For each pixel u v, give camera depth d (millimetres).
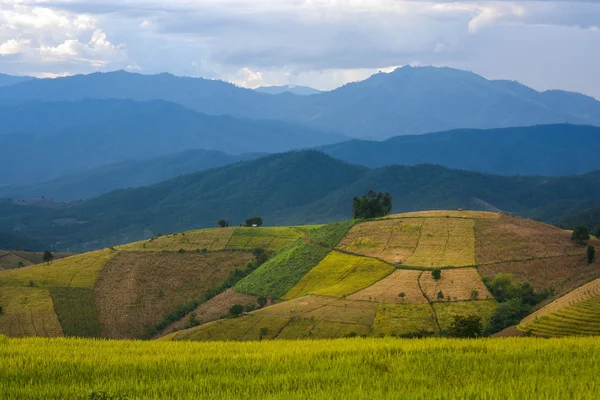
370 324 102562
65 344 47812
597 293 85250
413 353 39719
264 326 106438
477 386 28641
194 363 36781
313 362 36781
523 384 29172
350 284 131625
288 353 40500
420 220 175250
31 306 148750
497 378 31359
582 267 121688
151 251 190500
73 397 28938
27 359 37281
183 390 29906
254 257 183375
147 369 35250
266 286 148500
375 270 139625
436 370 33938
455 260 138625
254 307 136250
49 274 171500
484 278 123125
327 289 129750
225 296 154125
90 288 163875
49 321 142625
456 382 30609
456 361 36531
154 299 161125
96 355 40156
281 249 185000
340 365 35500
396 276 132125
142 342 50531
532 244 140750
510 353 38906
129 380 32469
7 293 155000
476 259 137875
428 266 136125
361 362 36469
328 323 104438
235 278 168750
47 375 33688
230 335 105250
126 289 164750
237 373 34094
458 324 67375
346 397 27281
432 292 117812
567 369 33344
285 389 29500
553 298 104125
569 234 147875
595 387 28406
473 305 109500
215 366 35844
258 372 34500
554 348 41312
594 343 44344
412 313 107312
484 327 96312
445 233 160625
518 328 74062
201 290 166000
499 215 175500
